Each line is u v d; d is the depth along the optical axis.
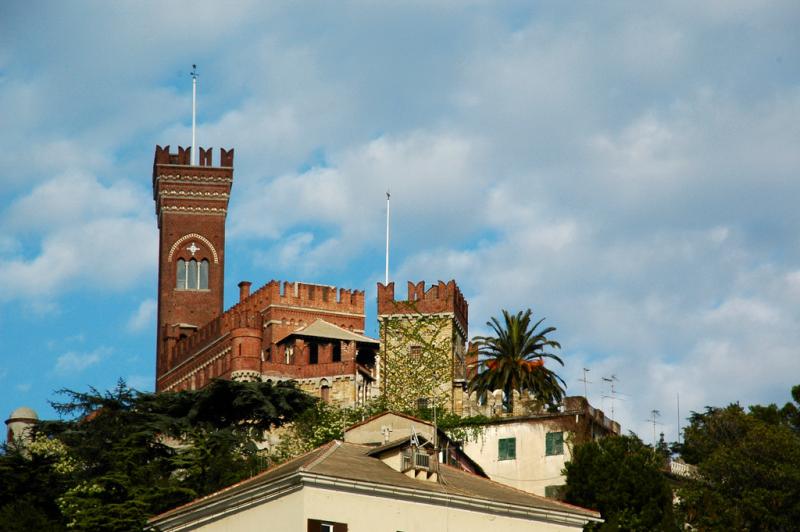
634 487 121.19
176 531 86.25
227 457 123.19
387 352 169.75
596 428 141.50
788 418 157.50
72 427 138.38
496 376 154.25
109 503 111.94
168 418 142.25
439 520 85.69
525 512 88.81
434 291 170.50
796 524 120.75
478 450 140.88
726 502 122.44
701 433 142.75
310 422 148.88
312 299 188.12
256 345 178.00
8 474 123.81
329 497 82.31
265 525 82.44
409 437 92.25
